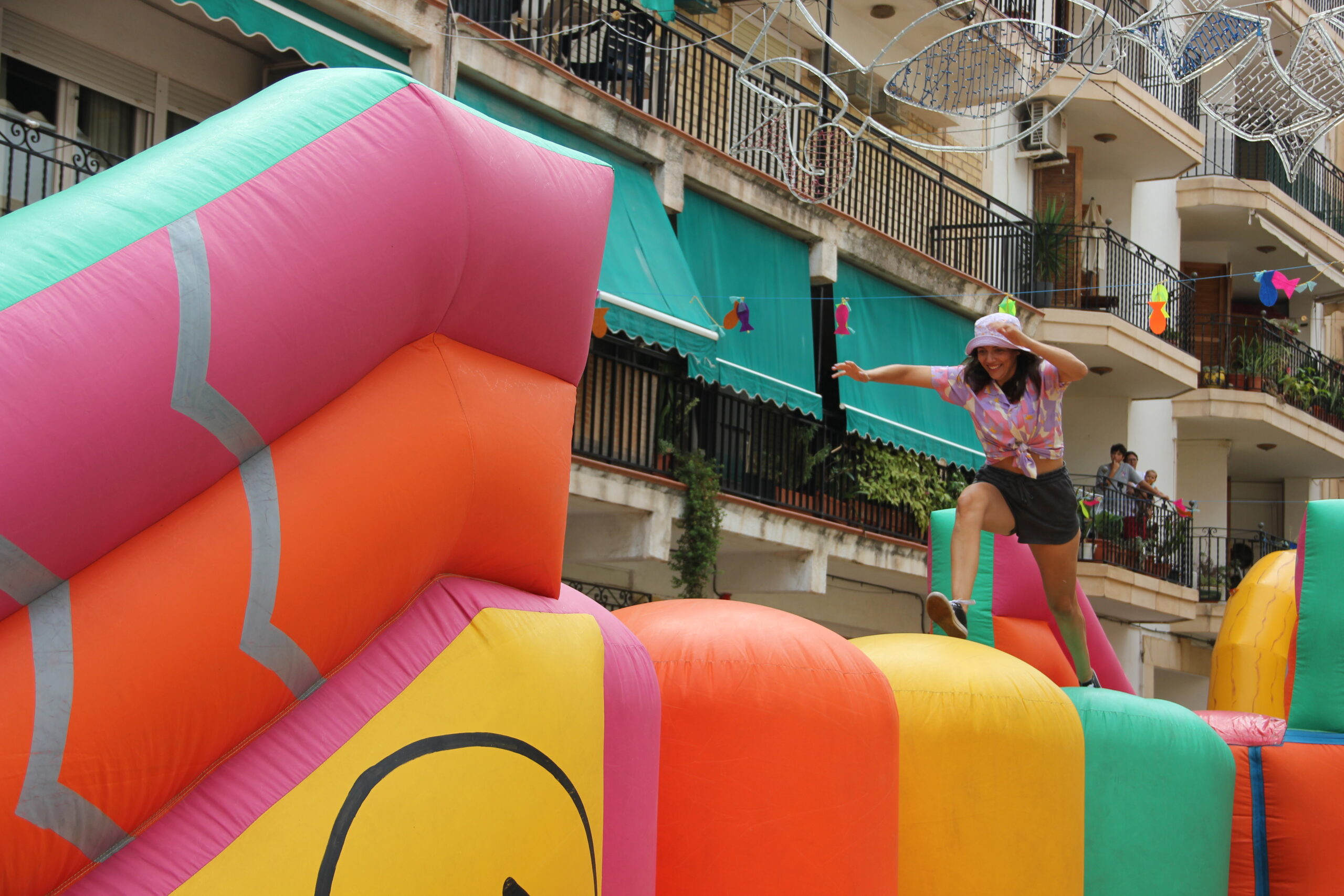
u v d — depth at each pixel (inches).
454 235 134.8
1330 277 753.0
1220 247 967.6
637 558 503.8
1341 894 308.7
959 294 676.1
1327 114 329.4
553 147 156.4
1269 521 1050.1
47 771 103.8
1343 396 997.2
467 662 136.2
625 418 522.6
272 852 115.6
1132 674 845.2
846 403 592.1
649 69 541.6
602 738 152.3
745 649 198.2
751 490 574.6
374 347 130.0
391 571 130.3
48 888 106.1
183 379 110.9
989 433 258.1
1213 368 900.6
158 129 411.2
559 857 139.7
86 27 390.3
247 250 116.6
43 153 376.2
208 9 363.3
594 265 158.7
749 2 616.7
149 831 112.7
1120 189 870.4
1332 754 315.3
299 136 125.0
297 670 122.0
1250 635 402.9
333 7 405.4
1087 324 749.3
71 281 106.7
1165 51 315.6
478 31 446.9
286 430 123.6
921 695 229.8
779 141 570.6
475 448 138.9
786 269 584.7
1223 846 287.7
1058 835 232.5
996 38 315.9
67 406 103.6
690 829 190.4
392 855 123.0
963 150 317.1
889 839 202.4
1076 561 280.1
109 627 108.5
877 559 615.2
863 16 673.0
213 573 114.9
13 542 102.0
